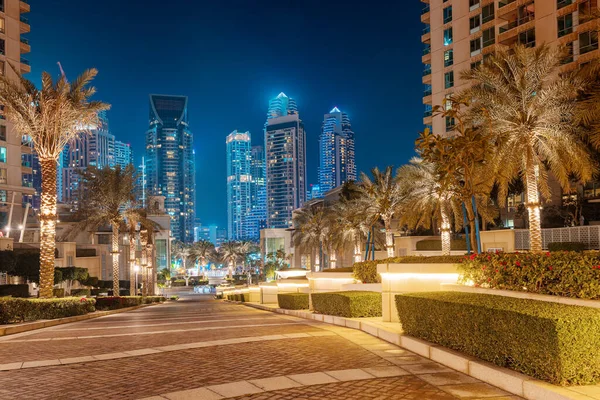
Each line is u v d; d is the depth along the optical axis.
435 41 65.06
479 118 25.91
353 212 53.00
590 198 44.47
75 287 64.31
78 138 27.81
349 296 14.97
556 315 6.47
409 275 13.20
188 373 8.20
